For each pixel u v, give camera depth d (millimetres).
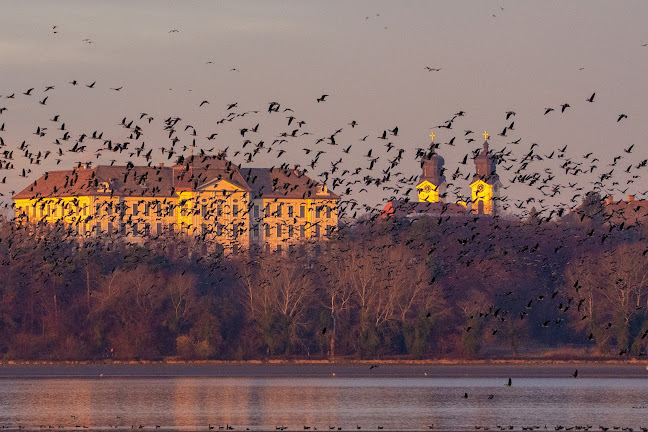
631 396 199875
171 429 170125
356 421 176375
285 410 185875
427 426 172000
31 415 180750
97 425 173125
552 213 170500
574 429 170500
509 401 194750
